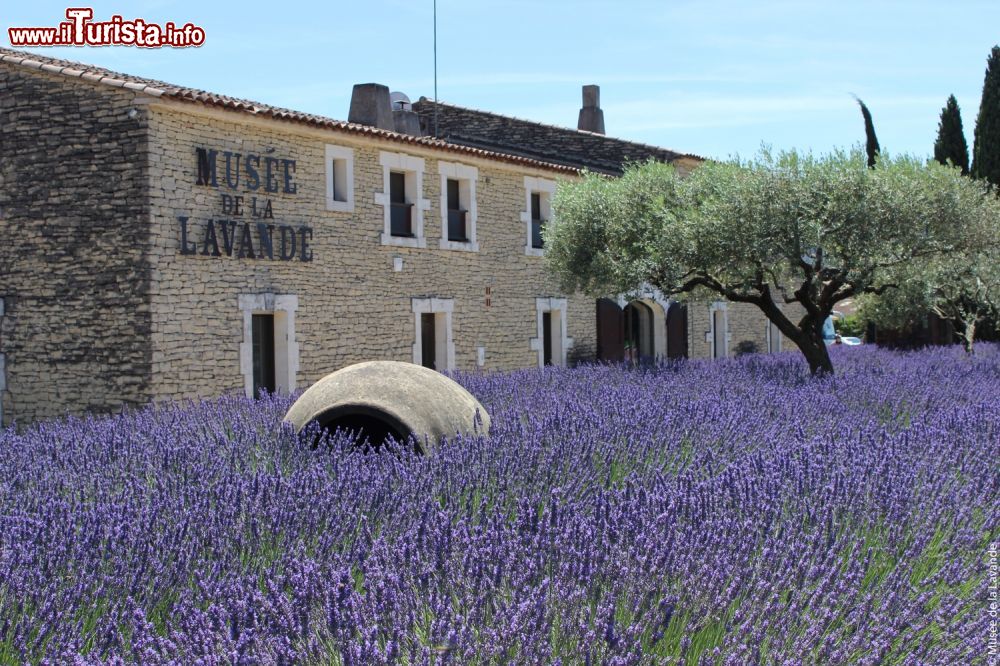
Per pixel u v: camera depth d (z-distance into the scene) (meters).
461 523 5.32
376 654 3.64
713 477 6.80
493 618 4.08
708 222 17.56
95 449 7.98
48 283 14.60
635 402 10.70
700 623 4.15
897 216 16.52
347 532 5.61
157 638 4.02
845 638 4.31
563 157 26.34
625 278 19.17
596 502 5.71
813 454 7.42
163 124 14.23
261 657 3.79
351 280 17.28
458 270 19.67
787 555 4.89
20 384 14.81
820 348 17.73
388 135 17.66
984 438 8.57
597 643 3.88
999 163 30.92
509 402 11.81
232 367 15.15
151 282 13.99
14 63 14.59
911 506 5.92
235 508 5.75
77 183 14.40
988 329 29.28
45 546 5.09
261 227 15.66
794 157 17.33
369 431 9.19
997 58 30.97
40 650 4.21
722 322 28.22
